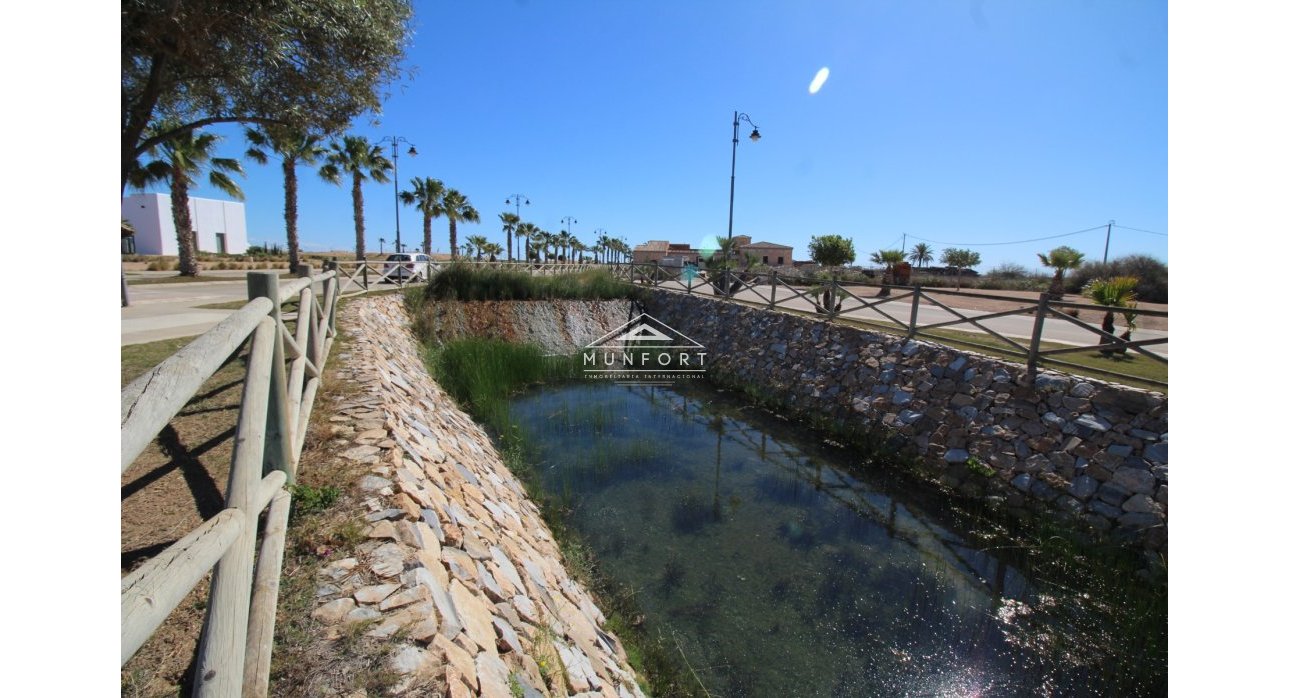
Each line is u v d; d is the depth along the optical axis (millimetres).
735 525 5398
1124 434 5023
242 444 1840
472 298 13812
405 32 5898
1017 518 5395
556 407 9391
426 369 9055
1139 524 4594
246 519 1716
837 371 8797
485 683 1841
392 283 15539
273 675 1656
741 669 3607
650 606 4160
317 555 2232
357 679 1671
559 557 4328
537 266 20078
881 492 6219
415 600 2023
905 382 7516
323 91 5641
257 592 1845
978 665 3693
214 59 4758
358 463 3051
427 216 27234
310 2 4660
